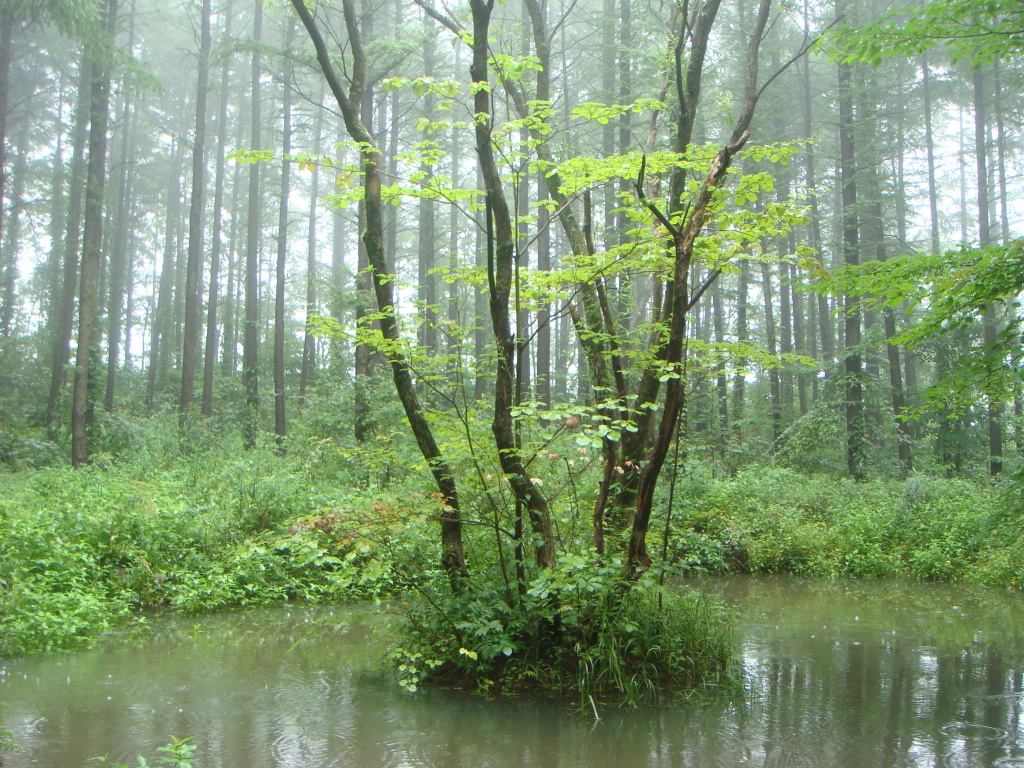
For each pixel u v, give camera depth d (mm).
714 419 22906
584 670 5961
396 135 27781
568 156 8023
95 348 19766
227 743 4840
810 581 12445
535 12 8641
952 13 6812
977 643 7895
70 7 18172
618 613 6172
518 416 5828
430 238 26844
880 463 21781
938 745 4996
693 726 5316
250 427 24609
